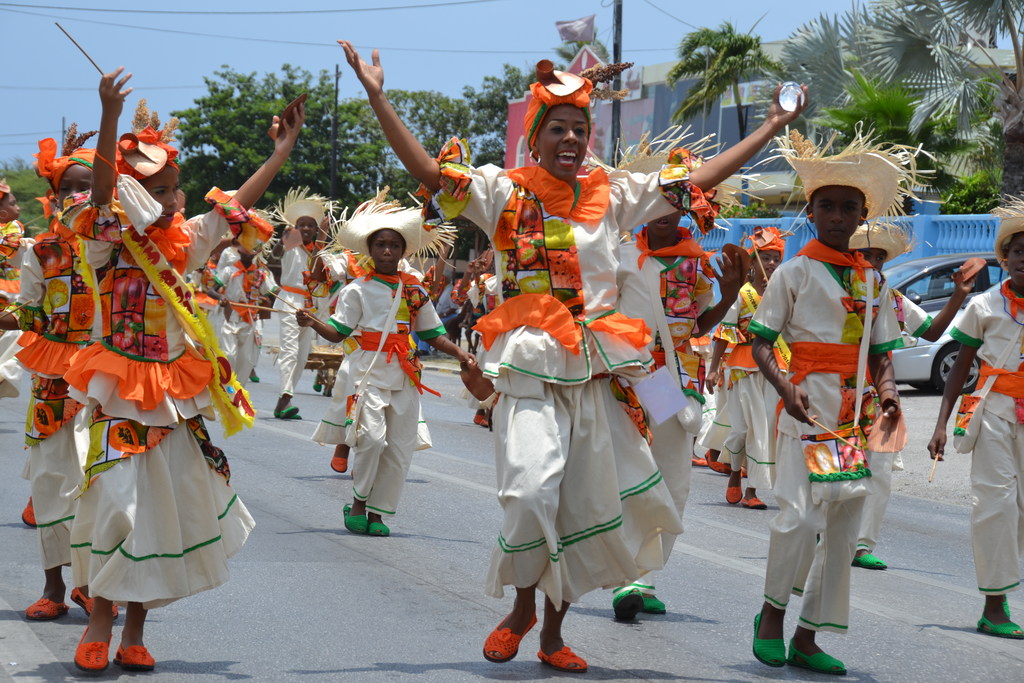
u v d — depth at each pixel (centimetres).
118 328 457
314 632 533
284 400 1357
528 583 461
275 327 3553
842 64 2306
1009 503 588
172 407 457
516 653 493
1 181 946
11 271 945
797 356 505
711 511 926
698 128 3475
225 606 573
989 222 1959
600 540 469
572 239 472
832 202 509
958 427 609
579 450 469
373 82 452
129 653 462
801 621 508
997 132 2381
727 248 513
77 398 459
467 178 465
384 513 772
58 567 545
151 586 451
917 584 698
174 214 469
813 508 495
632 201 491
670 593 641
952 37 1980
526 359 461
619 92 480
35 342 554
